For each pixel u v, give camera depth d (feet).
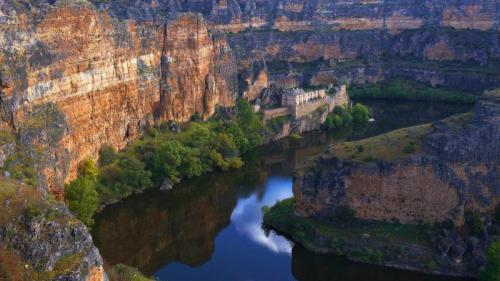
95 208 410.31
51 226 221.46
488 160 370.73
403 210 371.35
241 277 365.40
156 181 492.95
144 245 406.62
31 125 361.51
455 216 363.35
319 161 399.65
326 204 389.19
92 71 466.29
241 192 497.46
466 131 374.22
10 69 353.92
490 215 371.76
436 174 362.94
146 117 560.61
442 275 341.21
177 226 435.53
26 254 212.23
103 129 489.26
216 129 602.44
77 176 431.02
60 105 423.23
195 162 521.24
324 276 364.38
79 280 212.23
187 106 614.75
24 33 384.68
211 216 452.35
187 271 371.97
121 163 482.69
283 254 386.73
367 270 355.15
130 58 525.75
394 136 410.31
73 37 438.81
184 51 602.85
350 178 378.73
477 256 340.39
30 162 318.24
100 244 401.29
